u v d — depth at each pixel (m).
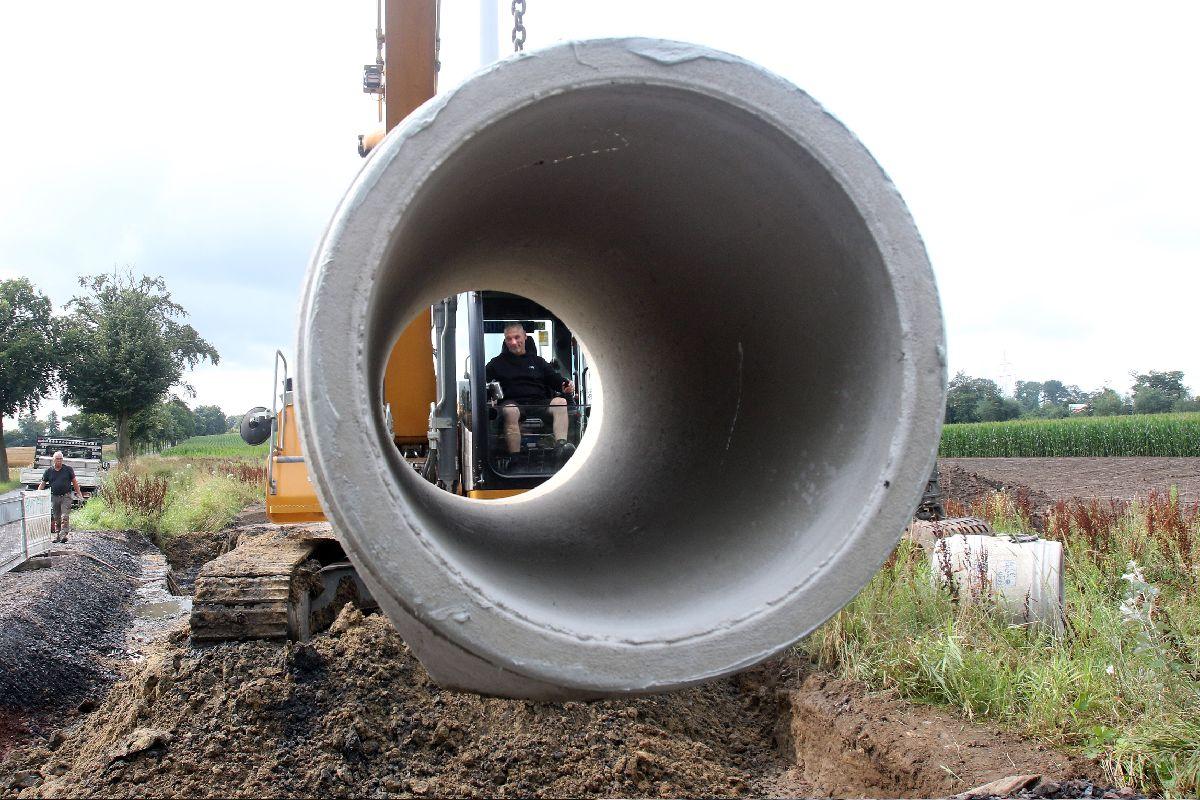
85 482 30.62
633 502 4.00
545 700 2.67
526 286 5.46
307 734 4.82
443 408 7.37
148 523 17.66
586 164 3.10
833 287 2.75
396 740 4.87
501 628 2.19
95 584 11.04
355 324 2.12
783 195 2.71
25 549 12.03
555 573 3.00
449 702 5.21
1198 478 22.17
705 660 2.35
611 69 2.30
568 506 4.41
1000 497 12.55
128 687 6.37
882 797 4.57
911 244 2.48
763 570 2.60
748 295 3.34
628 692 2.32
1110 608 6.31
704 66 2.37
